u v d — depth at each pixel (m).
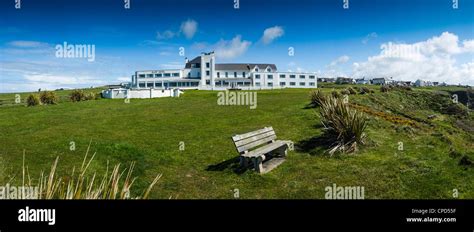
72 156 11.13
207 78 94.31
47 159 10.81
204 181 9.34
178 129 16.33
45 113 22.41
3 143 13.04
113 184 4.81
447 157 10.12
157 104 28.25
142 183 9.02
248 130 15.55
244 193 8.41
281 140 12.72
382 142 11.97
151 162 10.81
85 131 15.83
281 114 19.42
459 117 37.00
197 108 24.30
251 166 10.13
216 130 15.91
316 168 9.90
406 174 9.03
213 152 12.02
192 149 12.43
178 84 92.88
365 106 22.91
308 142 12.55
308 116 17.67
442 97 47.22
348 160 10.32
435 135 13.47
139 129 16.41
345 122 11.66
